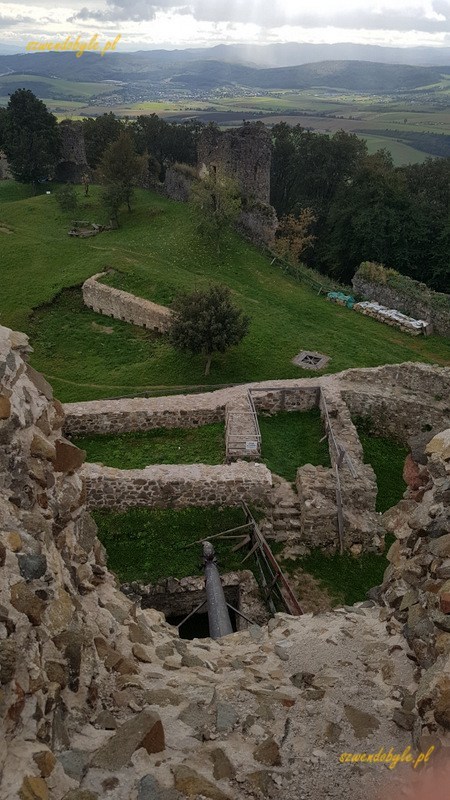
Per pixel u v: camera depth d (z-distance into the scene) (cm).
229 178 3594
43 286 3044
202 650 733
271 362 2331
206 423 1764
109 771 469
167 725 541
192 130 5509
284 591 1194
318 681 638
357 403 1844
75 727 510
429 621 631
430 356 2641
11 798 392
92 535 740
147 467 1416
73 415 1703
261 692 610
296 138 5241
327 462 1603
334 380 1908
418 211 3803
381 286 3188
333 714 583
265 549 1269
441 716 516
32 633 501
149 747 499
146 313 2661
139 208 4316
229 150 4106
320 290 3297
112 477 1359
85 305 2945
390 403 1822
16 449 595
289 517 1382
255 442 1573
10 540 536
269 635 772
